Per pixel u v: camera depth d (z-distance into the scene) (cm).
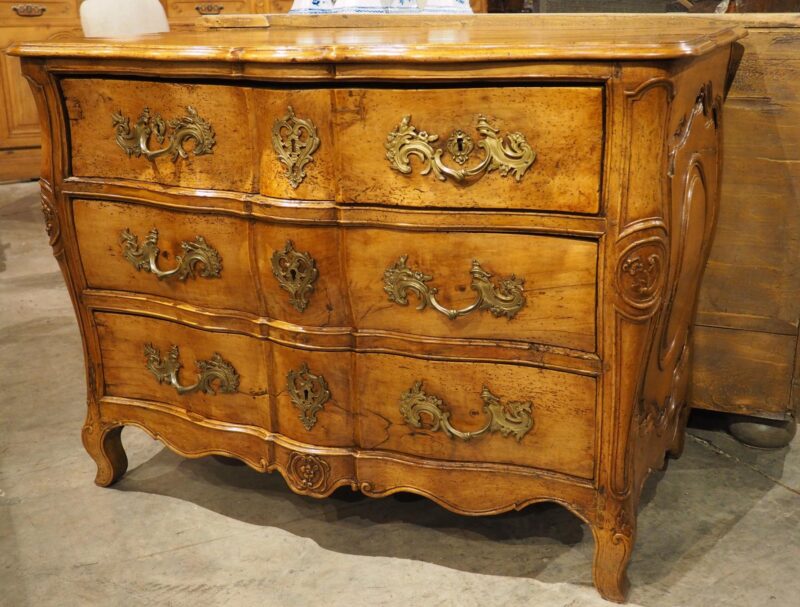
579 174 121
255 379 152
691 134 136
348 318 140
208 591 147
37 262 332
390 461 146
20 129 461
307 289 138
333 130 129
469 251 130
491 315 133
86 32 188
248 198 138
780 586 144
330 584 148
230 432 157
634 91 114
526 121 121
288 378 146
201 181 142
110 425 173
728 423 192
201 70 134
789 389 181
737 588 144
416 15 195
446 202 128
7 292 299
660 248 122
